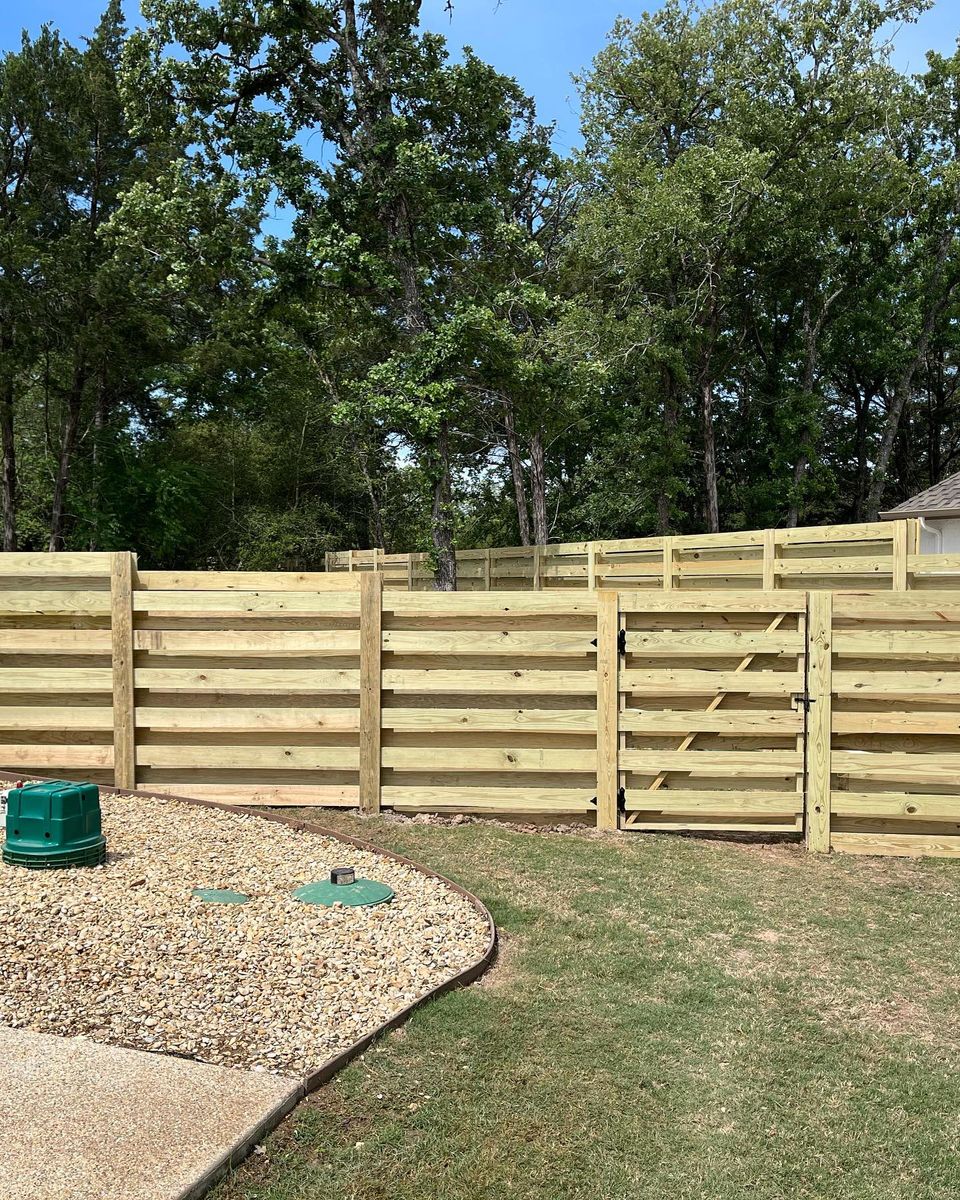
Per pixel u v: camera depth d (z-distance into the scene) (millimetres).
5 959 4504
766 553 9961
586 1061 3984
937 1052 4188
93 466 27875
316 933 5051
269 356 27312
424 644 7426
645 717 7262
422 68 18984
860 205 28016
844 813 7059
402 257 19047
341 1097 3592
